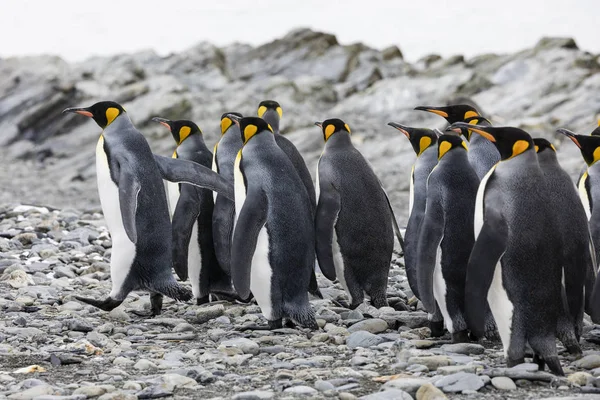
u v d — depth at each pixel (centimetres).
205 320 1373
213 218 1436
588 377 948
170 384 965
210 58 7219
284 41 7750
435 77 6612
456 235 1148
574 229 1050
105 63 7119
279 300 1258
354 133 5238
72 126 5809
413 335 1220
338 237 1374
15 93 6169
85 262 1823
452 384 933
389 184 4009
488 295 998
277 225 1242
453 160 1182
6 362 1106
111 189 1327
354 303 1399
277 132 1703
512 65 6375
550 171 1085
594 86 5706
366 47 7781
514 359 986
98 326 1324
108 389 952
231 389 966
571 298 1051
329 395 920
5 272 1678
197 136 1581
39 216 2317
